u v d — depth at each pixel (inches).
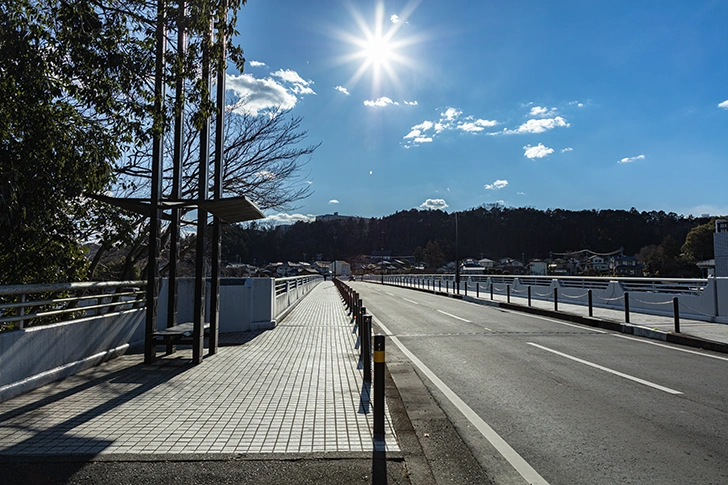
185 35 306.7
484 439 181.0
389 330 503.8
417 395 245.3
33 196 253.8
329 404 215.9
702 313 528.1
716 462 157.8
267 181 587.2
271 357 328.5
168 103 312.0
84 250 349.1
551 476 148.2
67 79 264.7
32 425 183.0
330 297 1122.0
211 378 264.2
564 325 544.1
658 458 161.3
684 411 214.4
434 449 170.7
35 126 255.0
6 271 282.5
